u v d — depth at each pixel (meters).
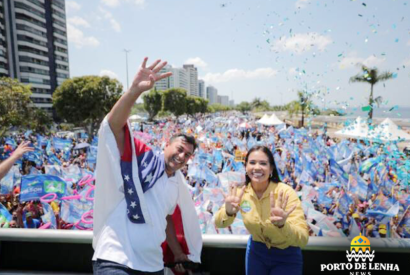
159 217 1.80
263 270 2.03
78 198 5.11
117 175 1.77
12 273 2.12
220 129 29.05
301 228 1.82
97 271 1.67
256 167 1.99
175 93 69.12
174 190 1.96
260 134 25.48
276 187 2.03
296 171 9.69
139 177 1.83
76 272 2.16
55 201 5.78
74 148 15.77
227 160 11.35
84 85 35.44
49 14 83.56
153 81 1.74
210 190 5.43
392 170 8.28
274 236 1.90
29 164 11.70
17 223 5.71
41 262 2.18
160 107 69.44
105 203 1.82
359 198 6.07
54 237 2.00
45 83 81.88
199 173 8.21
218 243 2.08
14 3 71.69
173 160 1.92
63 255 2.17
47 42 82.75
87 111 35.75
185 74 138.00
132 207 1.75
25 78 74.88
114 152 1.79
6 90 26.73
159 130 27.09
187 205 2.04
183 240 2.08
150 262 1.73
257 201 2.03
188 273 2.05
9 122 26.56
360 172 8.98
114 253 1.67
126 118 1.81
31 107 30.38
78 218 5.02
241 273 2.18
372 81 17.59
